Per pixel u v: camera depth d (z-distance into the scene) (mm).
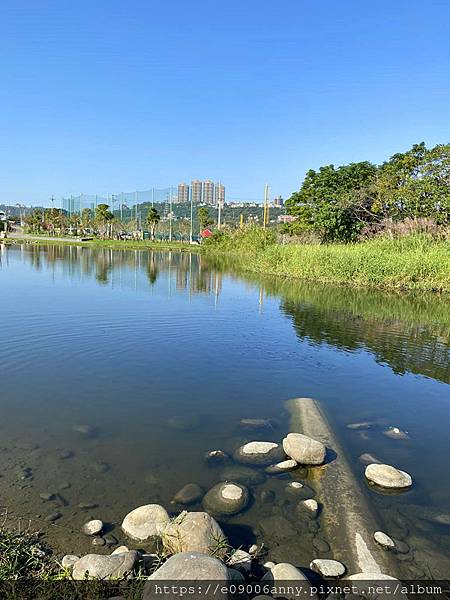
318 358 8125
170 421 5227
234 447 4652
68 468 4086
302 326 10812
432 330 10719
